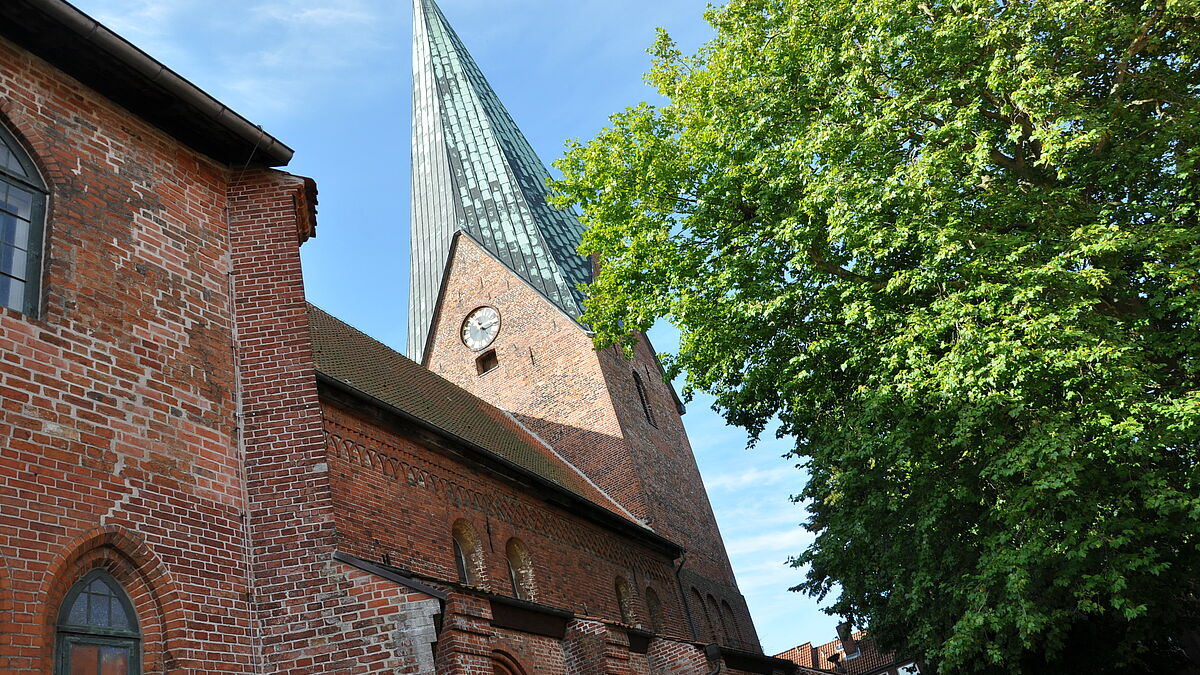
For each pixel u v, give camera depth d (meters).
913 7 14.77
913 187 13.52
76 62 9.28
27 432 7.28
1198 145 13.28
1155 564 12.04
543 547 18.20
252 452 9.30
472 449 16.55
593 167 18.77
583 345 29.02
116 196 9.22
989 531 14.59
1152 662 18.25
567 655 15.91
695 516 29.73
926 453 13.59
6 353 7.41
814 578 22.69
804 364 15.75
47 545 7.05
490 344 31.20
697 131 17.47
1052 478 11.55
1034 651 16.12
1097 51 13.98
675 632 22.80
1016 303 12.41
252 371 9.77
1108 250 12.19
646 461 27.94
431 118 39.31
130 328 8.67
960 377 12.32
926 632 16.94
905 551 16.56
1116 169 14.12
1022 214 13.87
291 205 11.00
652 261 17.78
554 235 33.94
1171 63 14.38
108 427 7.96
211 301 9.84
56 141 8.84
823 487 17.97
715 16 18.27
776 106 16.30
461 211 35.00
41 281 8.19
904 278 13.57
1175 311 13.02
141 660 7.52
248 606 8.55
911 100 14.36
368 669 8.34
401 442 15.04
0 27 8.71
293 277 10.48
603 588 19.95
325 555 8.87
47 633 6.92
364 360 19.94
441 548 14.77
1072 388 12.30
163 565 7.89
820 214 15.05
